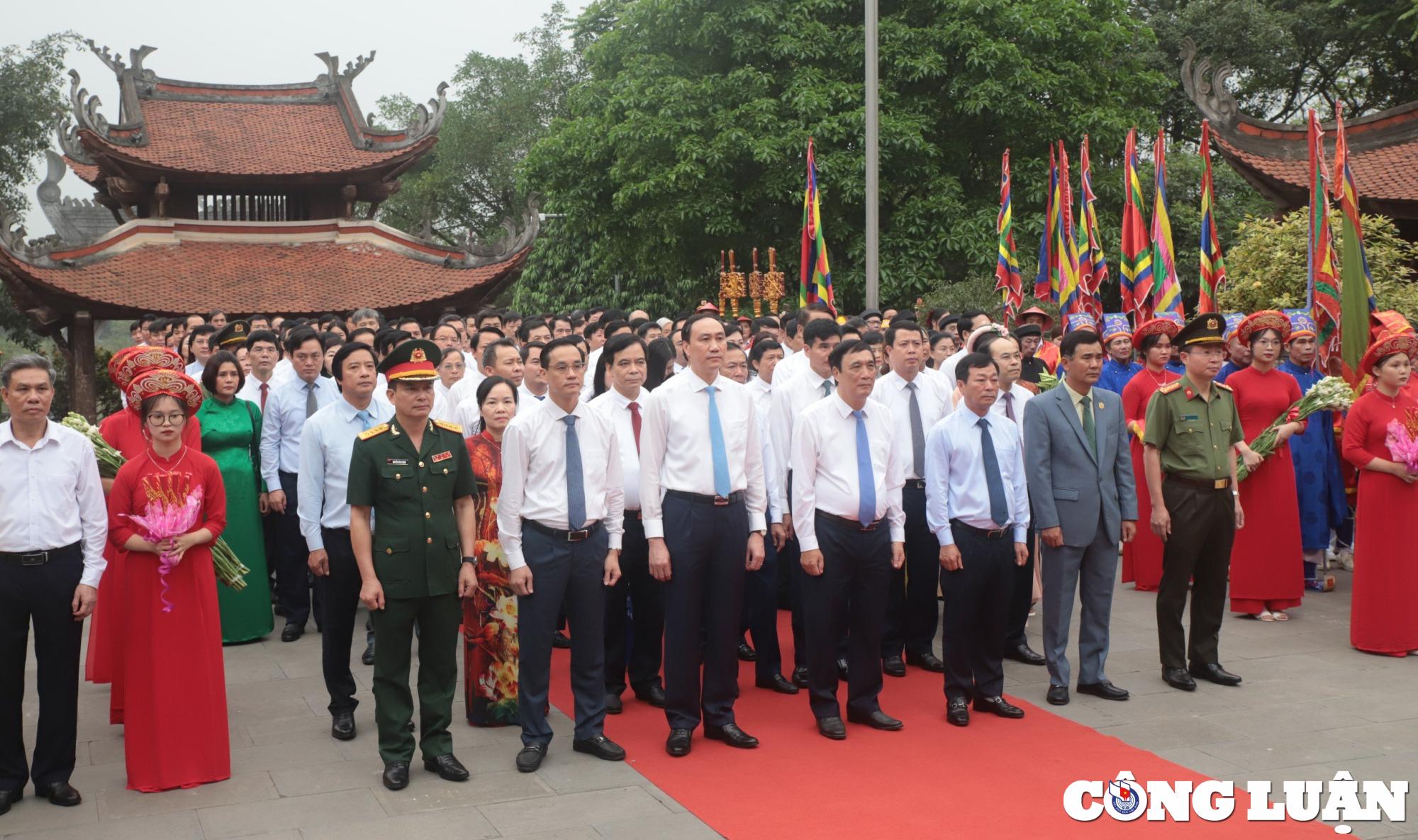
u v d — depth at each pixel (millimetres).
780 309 22281
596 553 5367
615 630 6211
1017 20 20219
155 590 5059
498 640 5930
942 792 4852
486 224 40562
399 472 5059
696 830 4492
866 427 5633
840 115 19781
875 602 5680
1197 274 21453
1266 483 7754
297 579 7770
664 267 23141
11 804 4895
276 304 23047
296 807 4820
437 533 5082
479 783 5078
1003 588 5852
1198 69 15555
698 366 5477
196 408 5316
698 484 5398
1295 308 12578
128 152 23734
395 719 5055
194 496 5102
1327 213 9109
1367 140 15172
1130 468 6262
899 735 5621
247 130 26156
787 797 4812
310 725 5945
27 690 6656
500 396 6113
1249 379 7812
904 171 20219
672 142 20812
